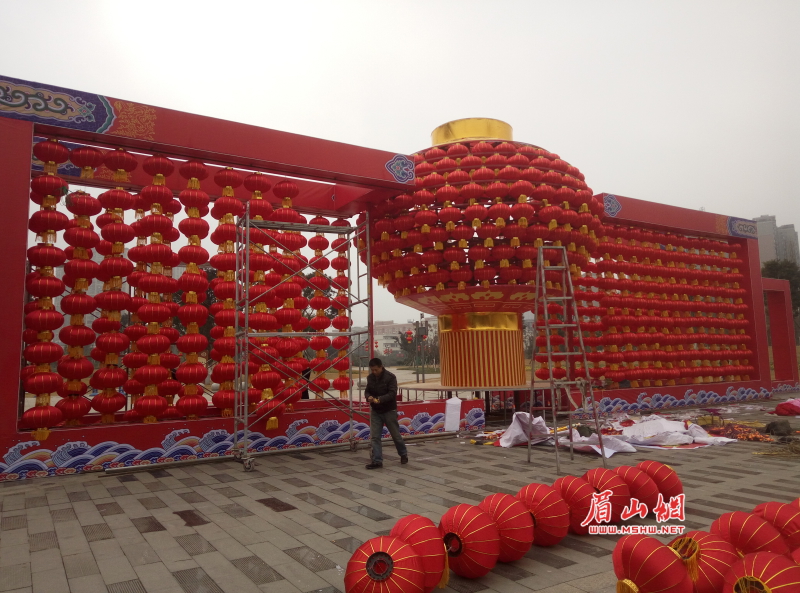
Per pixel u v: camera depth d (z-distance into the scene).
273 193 11.97
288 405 10.54
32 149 8.73
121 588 3.96
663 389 16.33
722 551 3.73
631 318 15.99
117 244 9.49
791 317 22.70
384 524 5.41
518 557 4.42
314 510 5.95
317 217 12.65
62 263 9.09
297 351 10.47
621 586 3.55
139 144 9.36
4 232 8.08
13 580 4.11
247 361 8.80
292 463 8.95
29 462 8.01
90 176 9.41
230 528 5.34
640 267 16.42
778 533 3.94
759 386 18.81
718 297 18.81
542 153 13.18
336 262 12.00
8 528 5.44
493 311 13.47
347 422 10.78
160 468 8.59
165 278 9.62
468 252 12.48
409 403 11.84
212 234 10.39
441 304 13.45
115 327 9.32
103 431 8.59
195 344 9.62
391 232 12.76
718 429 11.16
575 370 14.87
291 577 4.13
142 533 5.21
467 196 12.23
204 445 9.35
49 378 8.36
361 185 11.86
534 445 10.14
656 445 10.02
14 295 8.09
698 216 17.97
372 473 7.96
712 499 6.27
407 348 37.78
